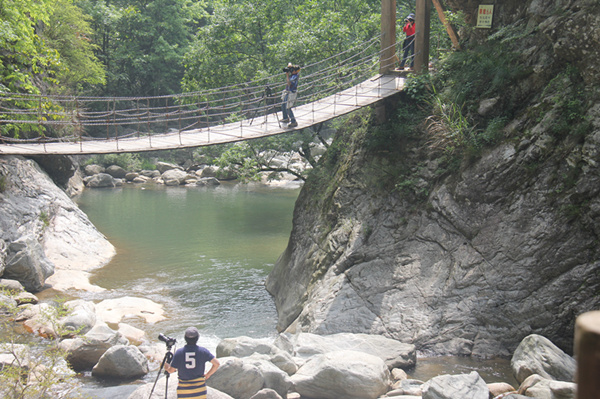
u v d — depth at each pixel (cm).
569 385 723
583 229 1036
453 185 1230
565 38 1091
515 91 1219
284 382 854
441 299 1152
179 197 3419
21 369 744
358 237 1344
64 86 2889
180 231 2469
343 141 1650
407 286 1214
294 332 1302
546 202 1086
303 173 2202
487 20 1348
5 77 1864
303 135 2139
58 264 1795
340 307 1236
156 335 1300
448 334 1107
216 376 826
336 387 859
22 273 1513
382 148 1430
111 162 4212
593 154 1028
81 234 2038
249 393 830
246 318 1464
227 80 2633
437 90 1395
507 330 1073
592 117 1042
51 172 2598
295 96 1434
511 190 1141
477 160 1205
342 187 1475
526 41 1240
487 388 793
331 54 2170
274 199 3384
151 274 1833
